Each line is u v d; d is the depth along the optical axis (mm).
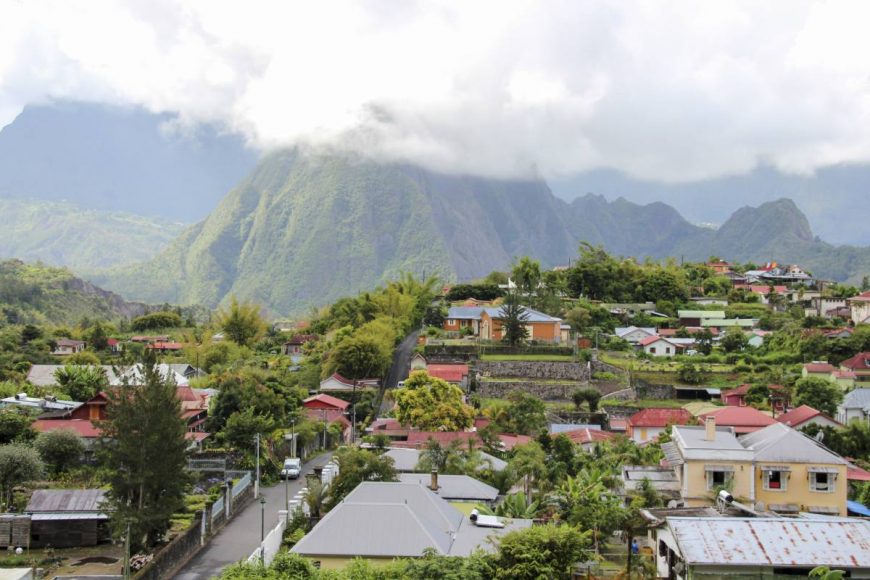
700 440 67938
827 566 41969
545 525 53156
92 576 57969
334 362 140250
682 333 175625
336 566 52906
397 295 180000
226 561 62625
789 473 64750
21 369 142000
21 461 72250
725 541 44094
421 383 110312
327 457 103500
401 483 60625
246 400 98688
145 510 62312
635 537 59625
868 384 135875
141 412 63500
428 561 49469
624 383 135500
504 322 151000
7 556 63000
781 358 154500
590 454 90000
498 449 91188
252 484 84562
